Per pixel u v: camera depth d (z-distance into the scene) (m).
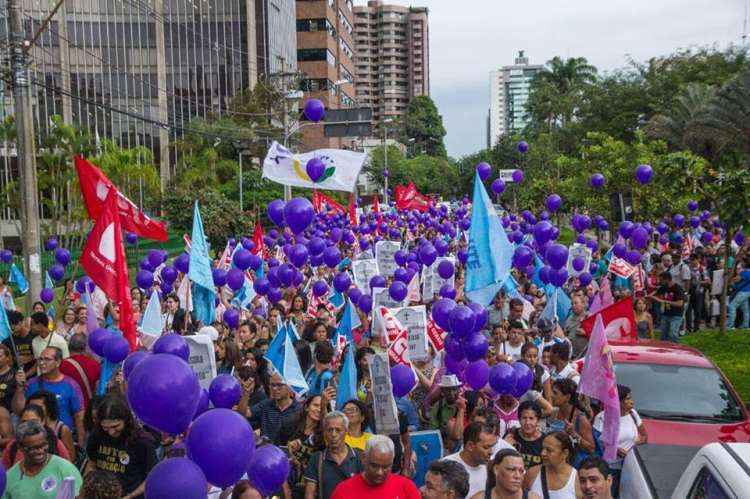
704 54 57.47
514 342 10.74
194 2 69.25
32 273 15.23
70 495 5.49
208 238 35.59
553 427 8.09
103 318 14.02
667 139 39.66
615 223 25.91
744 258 19.27
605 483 5.93
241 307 14.83
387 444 5.78
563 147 64.69
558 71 92.94
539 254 17.02
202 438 5.03
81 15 64.50
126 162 41.28
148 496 4.75
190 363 8.43
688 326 19.09
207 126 54.78
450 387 8.43
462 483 5.38
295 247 14.59
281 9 80.00
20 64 15.00
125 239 22.80
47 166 38.28
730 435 8.35
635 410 8.77
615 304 10.77
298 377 8.24
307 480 6.76
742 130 31.11
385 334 8.94
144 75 68.06
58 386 8.16
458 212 34.00
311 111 14.73
